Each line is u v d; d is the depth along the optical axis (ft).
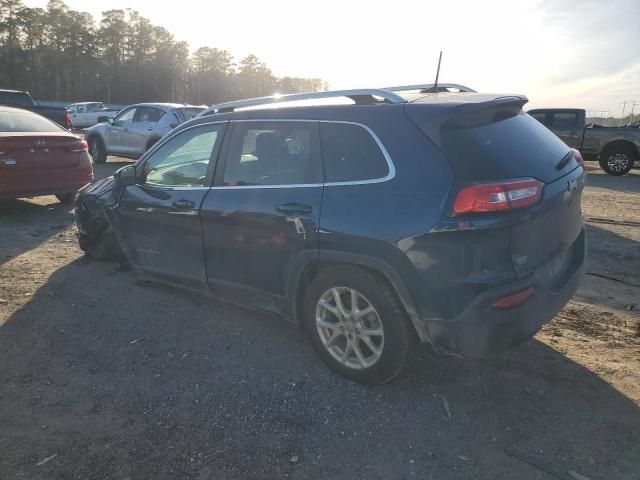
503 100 10.35
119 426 9.52
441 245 9.05
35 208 28.09
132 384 10.90
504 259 9.01
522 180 9.14
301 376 11.19
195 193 13.16
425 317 9.48
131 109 46.65
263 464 8.58
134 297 15.43
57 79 269.23
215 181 12.87
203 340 12.82
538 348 12.40
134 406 10.12
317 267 11.23
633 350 12.27
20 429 9.37
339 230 10.14
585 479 8.14
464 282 8.98
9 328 13.24
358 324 10.50
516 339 9.25
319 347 11.32
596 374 11.18
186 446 9.00
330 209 10.36
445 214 8.98
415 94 11.22
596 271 18.51
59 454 8.76
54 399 10.31
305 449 8.94
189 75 326.85
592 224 26.21
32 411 9.91
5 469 8.37
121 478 8.24
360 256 9.98
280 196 11.29
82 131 106.73
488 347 9.14
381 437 9.24
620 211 29.89
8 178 23.97
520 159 9.68
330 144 10.76
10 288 15.85
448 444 9.05
